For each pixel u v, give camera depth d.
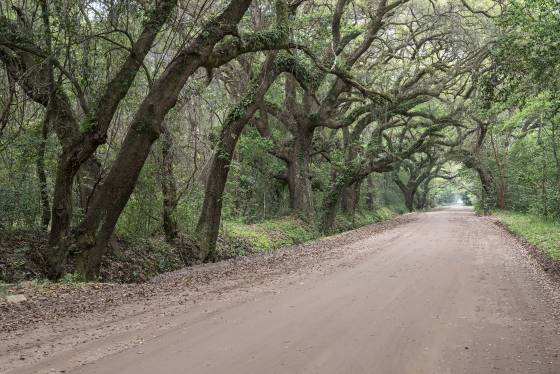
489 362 5.93
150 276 15.97
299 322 7.75
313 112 30.05
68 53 12.99
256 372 5.55
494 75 15.59
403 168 64.31
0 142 14.09
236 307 8.91
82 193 15.54
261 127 30.09
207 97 19.78
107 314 8.45
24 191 14.43
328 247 20.50
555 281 11.57
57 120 13.64
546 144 28.84
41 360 5.97
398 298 9.61
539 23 12.60
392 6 26.84
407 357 6.08
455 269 13.48
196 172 21.06
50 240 13.02
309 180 30.64
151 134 13.05
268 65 20.92
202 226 19.62
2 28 12.15
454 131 53.56
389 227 33.50
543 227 25.05
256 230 25.55
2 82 14.55
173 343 6.66
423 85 32.75
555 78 14.07
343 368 5.68
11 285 11.12
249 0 14.46
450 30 30.59
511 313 8.40
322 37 20.52
